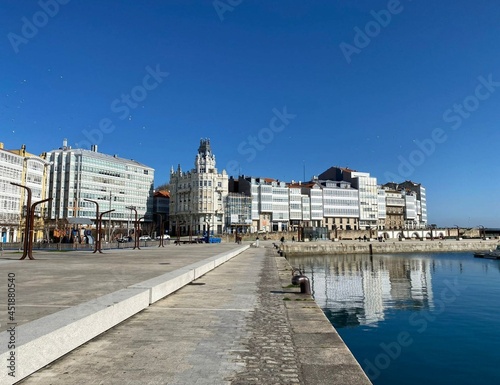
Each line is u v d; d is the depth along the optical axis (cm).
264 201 12888
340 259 8744
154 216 13900
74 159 10881
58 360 621
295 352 689
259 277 1942
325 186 14138
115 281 1385
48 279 1448
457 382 1578
